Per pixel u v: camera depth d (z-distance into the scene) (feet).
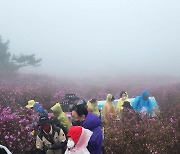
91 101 36.47
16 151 28.66
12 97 53.98
